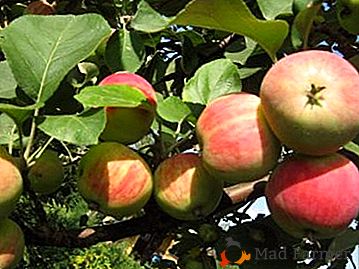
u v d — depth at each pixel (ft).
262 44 2.23
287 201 2.04
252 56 2.72
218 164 2.07
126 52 2.70
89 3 3.43
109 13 3.32
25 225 2.48
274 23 2.15
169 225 2.57
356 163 2.33
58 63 2.31
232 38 2.93
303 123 1.91
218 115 2.08
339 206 2.01
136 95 2.14
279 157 2.10
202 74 2.53
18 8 3.60
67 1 3.50
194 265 3.41
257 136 2.04
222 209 2.65
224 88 2.52
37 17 2.34
